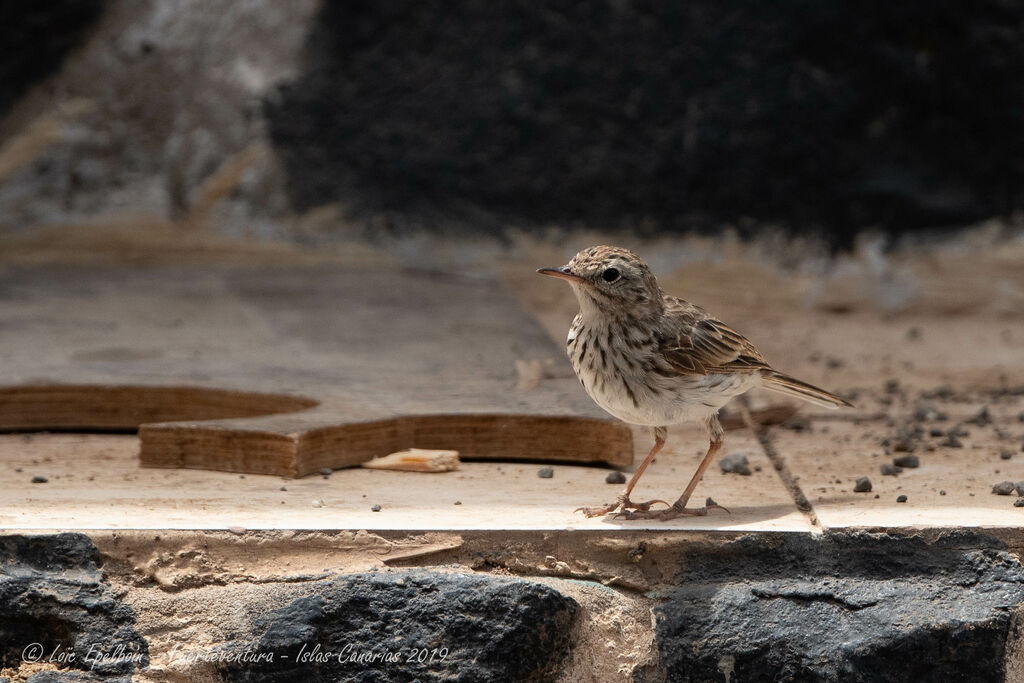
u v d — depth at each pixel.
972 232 17.72
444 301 15.32
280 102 18.44
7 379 10.45
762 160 18.16
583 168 18.34
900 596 7.23
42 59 18.77
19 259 17.73
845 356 15.16
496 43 18.50
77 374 10.77
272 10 18.89
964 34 17.48
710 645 7.16
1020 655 7.27
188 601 7.08
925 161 17.91
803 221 18.17
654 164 18.28
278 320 13.90
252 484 8.48
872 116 18.02
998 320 17.47
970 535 7.42
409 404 9.79
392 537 7.29
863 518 7.62
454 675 7.02
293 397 10.05
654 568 7.37
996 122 17.53
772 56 18.08
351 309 14.66
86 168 18.22
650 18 18.28
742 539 7.35
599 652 7.27
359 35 18.64
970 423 11.43
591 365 7.71
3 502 7.80
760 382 8.41
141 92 18.52
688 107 18.23
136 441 10.06
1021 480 8.88
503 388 10.53
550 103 18.42
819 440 10.65
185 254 17.98
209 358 11.73
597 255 7.65
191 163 18.30
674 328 7.66
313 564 7.22
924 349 15.57
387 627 7.04
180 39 18.78
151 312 14.25
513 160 18.44
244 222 18.17
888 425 11.36
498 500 8.12
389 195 18.47
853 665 7.02
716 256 18.06
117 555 7.13
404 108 18.50
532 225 18.39
